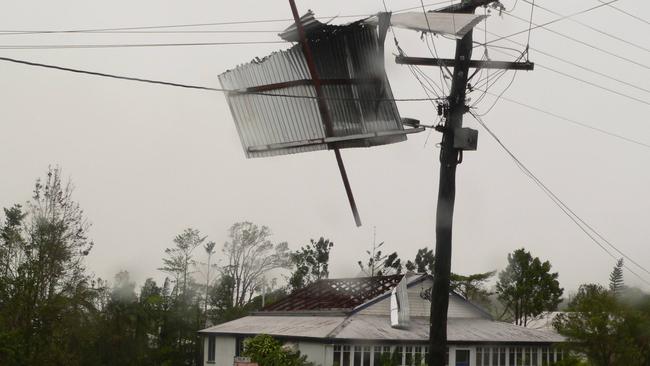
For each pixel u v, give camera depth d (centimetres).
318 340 2725
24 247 3116
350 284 3478
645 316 2656
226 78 1362
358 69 1372
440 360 1428
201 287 5234
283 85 1359
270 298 5666
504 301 4422
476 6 1513
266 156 1380
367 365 2730
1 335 2884
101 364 3462
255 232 5525
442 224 1460
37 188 3175
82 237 3247
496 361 3016
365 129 1377
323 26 1326
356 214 1410
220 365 3459
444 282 1445
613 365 2655
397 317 2884
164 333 4028
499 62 1516
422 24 1346
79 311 3186
